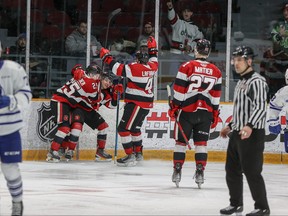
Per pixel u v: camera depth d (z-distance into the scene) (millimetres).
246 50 13305
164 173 21859
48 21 26266
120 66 22859
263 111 13039
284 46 27203
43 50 26266
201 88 18234
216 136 25734
